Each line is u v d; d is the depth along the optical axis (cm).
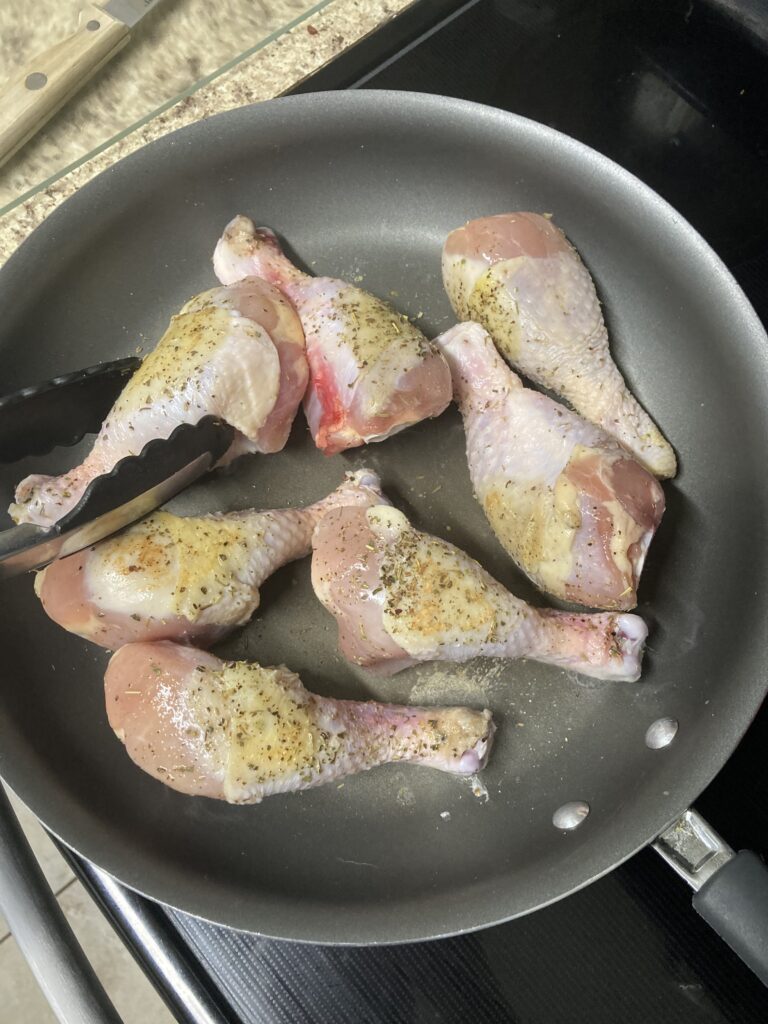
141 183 35
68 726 33
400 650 31
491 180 37
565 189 36
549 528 31
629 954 30
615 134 40
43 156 36
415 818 32
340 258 39
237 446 35
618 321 36
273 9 37
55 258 35
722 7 38
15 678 32
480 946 31
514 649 32
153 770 30
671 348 35
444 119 35
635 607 33
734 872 26
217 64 37
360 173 38
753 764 32
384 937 27
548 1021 30
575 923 31
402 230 38
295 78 38
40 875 28
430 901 29
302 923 28
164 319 38
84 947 50
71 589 31
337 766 31
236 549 32
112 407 34
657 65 40
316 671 34
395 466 36
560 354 34
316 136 36
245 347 32
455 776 33
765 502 32
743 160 40
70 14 35
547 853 30
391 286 38
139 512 31
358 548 31
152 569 31
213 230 38
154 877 29
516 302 33
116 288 37
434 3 39
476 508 36
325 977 30
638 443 34
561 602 34
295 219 38
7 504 34
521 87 39
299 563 35
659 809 28
